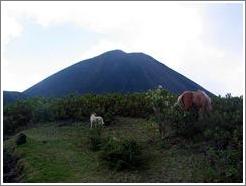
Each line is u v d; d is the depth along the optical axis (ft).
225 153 38.70
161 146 43.29
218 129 42.65
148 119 53.83
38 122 56.65
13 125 54.90
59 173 38.88
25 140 46.70
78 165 40.57
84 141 46.85
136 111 56.18
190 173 37.24
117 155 39.86
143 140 45.78
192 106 46.37
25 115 57.16
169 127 45.85
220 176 35.81
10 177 40.40
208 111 45.93
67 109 57.31
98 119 50.60
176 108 47.70
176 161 39.75
